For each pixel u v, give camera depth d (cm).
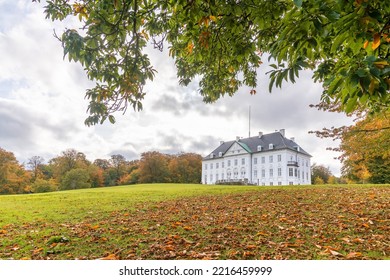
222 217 640
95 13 329
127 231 529
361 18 155
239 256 374
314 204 784
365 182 2945
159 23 416
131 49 394
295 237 460
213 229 520
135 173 6222
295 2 149
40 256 399
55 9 371
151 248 411
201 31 354
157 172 6059
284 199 919
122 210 816
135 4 335
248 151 5934
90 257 384
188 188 1802
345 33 164
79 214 773
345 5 160
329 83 156
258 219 605
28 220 696
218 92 566
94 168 5838
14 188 4359
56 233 538
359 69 141
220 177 6475
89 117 381
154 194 1313
